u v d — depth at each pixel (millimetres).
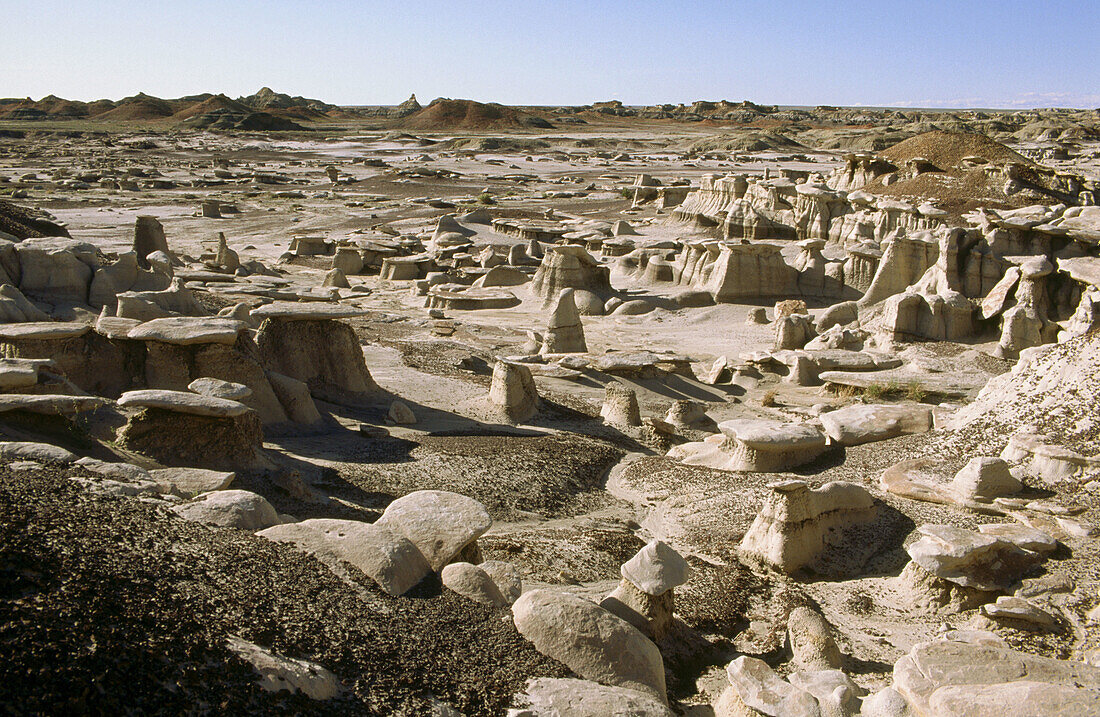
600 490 20625
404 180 105438
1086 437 18047
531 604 10484
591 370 30578
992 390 21750
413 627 9891
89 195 86188
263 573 9938
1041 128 153375
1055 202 51969
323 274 56594
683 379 31656
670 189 78875
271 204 84812
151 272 31750
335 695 8422
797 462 20750
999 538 14328
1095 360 19734
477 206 83125
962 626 13469
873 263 44375
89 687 7180
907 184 56656
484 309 45719
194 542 10211
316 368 24469
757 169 121250
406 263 55312
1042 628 12680
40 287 28531
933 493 17422
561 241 61125
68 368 20188
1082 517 15672
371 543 11125
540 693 9211
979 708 9180
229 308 28234
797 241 55062
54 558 8664
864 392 29484
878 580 15344
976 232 37438
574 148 165500
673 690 11312
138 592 8617
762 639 13148
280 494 16281
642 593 12328
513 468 20172
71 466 12250
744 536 17000
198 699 7570
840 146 161125
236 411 16703
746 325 42156
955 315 34000
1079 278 26109
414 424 23328
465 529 11875
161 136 176375
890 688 10094
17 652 7195
